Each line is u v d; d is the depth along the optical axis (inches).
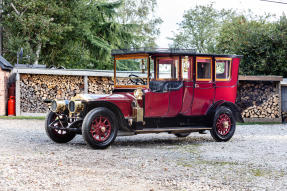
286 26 726.5
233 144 319.6
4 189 157.6
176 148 290.5
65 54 959.6
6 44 901.8
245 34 755.4
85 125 262.8
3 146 267.6
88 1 1042.7
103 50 986.7
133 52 300.8
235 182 185.3
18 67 590.2
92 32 1034.7
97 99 272.5
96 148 268.5
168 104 306.7
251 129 462.9
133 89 299.7
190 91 316.2
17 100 578.9
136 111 284.5
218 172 205.6
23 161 212.4
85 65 1067.3
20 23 836.0
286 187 177.8
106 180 180.1
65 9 892.6
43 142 299.4
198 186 175.2
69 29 876.6
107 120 273.3
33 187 163.2
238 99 581.0
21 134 346.9
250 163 232.4
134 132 289.7
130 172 198.5
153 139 354.6
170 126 313.1
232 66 340.2
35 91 597.3
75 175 187.2
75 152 252.2
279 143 330.3
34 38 880.9
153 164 221.3
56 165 207.0
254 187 176.7
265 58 719.7
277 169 217.0
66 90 611.8
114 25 1039.0
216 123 331.9
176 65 309.4
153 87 298.4
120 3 1041.5
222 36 822.5
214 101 332.5
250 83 586.6
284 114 595.8
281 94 601.0
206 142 332.5
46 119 295.0
